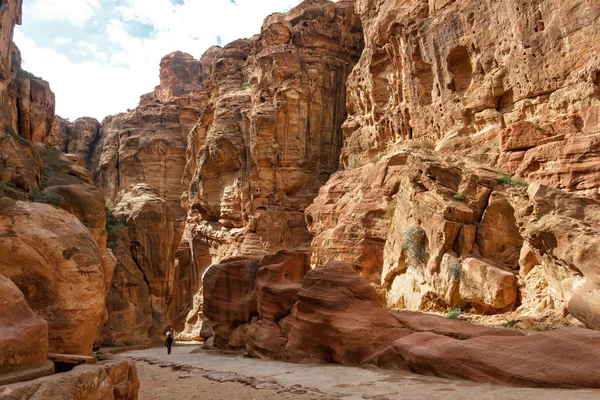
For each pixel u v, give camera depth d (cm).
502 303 1617
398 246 2219
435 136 2841
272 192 4616
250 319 2098
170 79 9144
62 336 804
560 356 907
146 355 2389
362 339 1322
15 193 1764
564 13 2061
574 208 1496
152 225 4497
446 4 2822
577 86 1980
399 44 3244
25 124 3822
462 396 815
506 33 2358
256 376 1259
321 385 1048
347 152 3906
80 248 885
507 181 1945
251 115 4672
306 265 2077
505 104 2411
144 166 6881
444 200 1947
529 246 1606
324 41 4866
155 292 4444
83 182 3734
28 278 805
